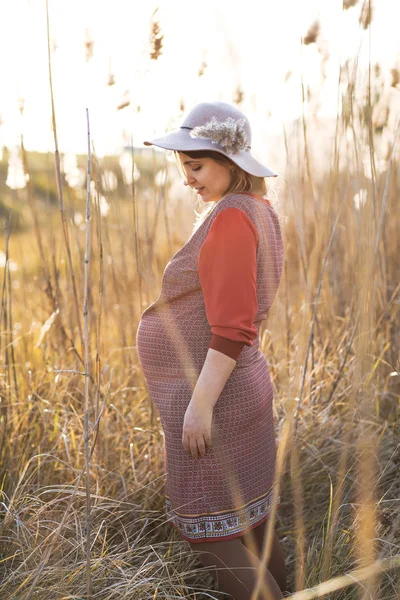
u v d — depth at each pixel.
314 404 2.33
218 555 1.49
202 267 1.39
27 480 1.76
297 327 2.16
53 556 1.60
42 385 2.34
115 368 2.81
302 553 1.27
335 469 2.01
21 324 3.08
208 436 1.41
